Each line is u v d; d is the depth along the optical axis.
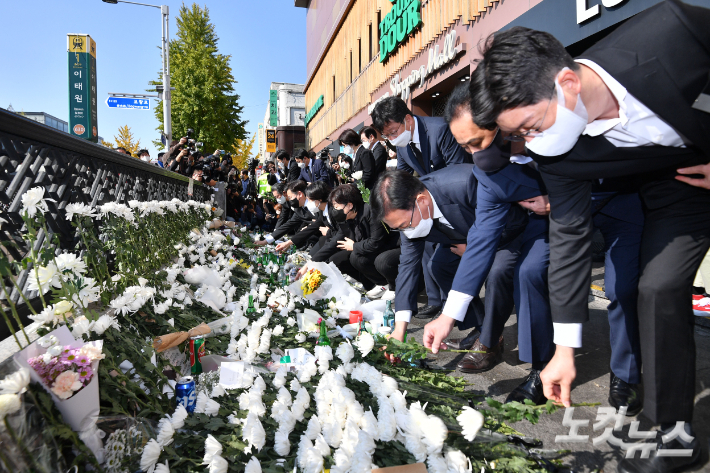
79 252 2.49
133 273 2.39
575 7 4.78
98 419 1.31
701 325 3.09
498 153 1.88
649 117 1.29
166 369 1.94
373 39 12.49
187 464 1.42
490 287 2.51
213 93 25.52
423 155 3.57
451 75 7.79
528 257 2.24
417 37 9.23
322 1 21.14
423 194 2.26
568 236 1.53
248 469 1.29
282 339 2.50
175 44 26.44
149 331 2.07
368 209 4.14
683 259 1.50
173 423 1.44
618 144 1.36
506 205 2.06
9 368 1.16
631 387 2.12
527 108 1.23
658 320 1.52
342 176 8.38
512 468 1.46
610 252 2.12
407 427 1.40
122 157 3.51
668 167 1.52
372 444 1.36
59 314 1.50
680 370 1.51
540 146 1.34
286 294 3.12
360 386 1.76
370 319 3.21
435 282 3.51
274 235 6.37
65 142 2.52
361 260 4.17
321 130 21.73
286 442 1.45
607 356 2.76
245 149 37.09
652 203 1.65
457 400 1.92
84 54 14.37
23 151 2.15
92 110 14.84
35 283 1.50
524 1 5.70
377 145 5.68
